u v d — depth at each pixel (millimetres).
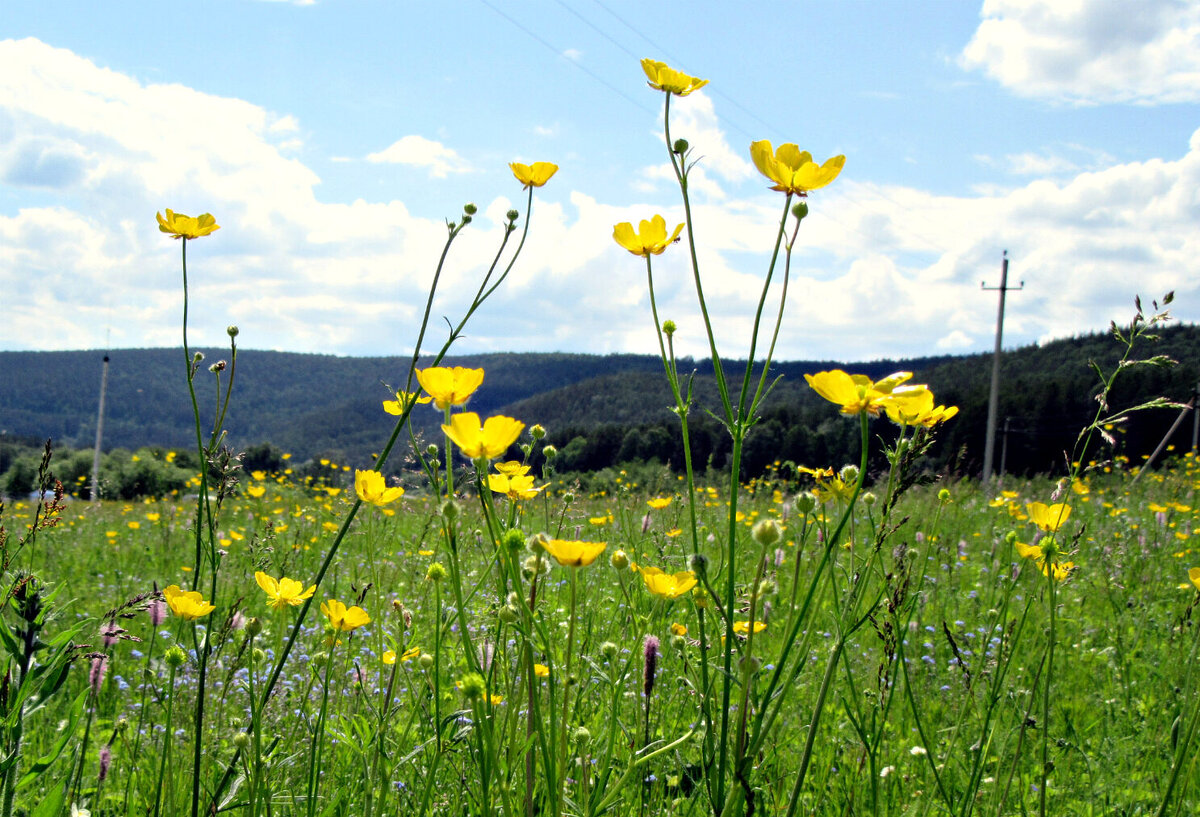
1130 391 26094
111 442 135000
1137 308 2404
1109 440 2348
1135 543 5945
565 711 1559
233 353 2084
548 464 2738
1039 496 8977
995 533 6926
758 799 2115
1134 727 3270
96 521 9305
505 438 1589
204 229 2199
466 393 1724
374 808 2166
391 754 2258
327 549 5727
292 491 10508
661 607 2480
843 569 2049
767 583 1884
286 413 150250
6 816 1839
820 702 1522
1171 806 2500
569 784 2055
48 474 2033
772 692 1485
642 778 2045
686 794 2371
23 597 1893
